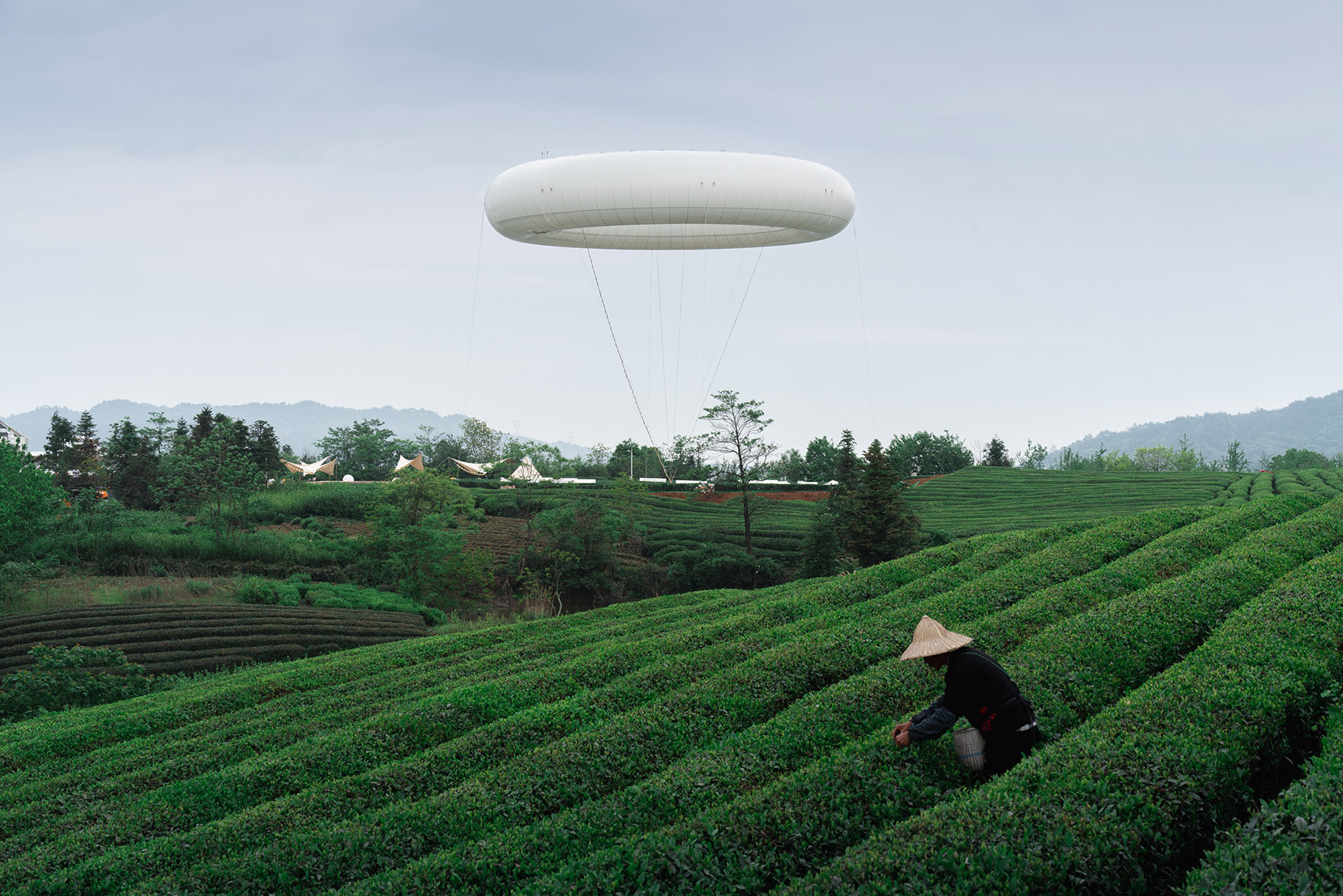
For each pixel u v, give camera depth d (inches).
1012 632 590.6
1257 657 411.2
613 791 425.4
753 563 2097.7
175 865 405.7
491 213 1599.4
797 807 318.7
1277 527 861.8
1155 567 767.7
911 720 334.3
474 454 5319.9
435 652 1048.8
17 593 1521.9
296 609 1587.1
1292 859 227.8
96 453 3909.9
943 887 242.5
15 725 891.4
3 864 448.5
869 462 2166.6
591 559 2122.3
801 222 1544.0
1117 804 277.0
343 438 5846.5
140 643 1300.4
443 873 326.0
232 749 639.1
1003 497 3211.1
